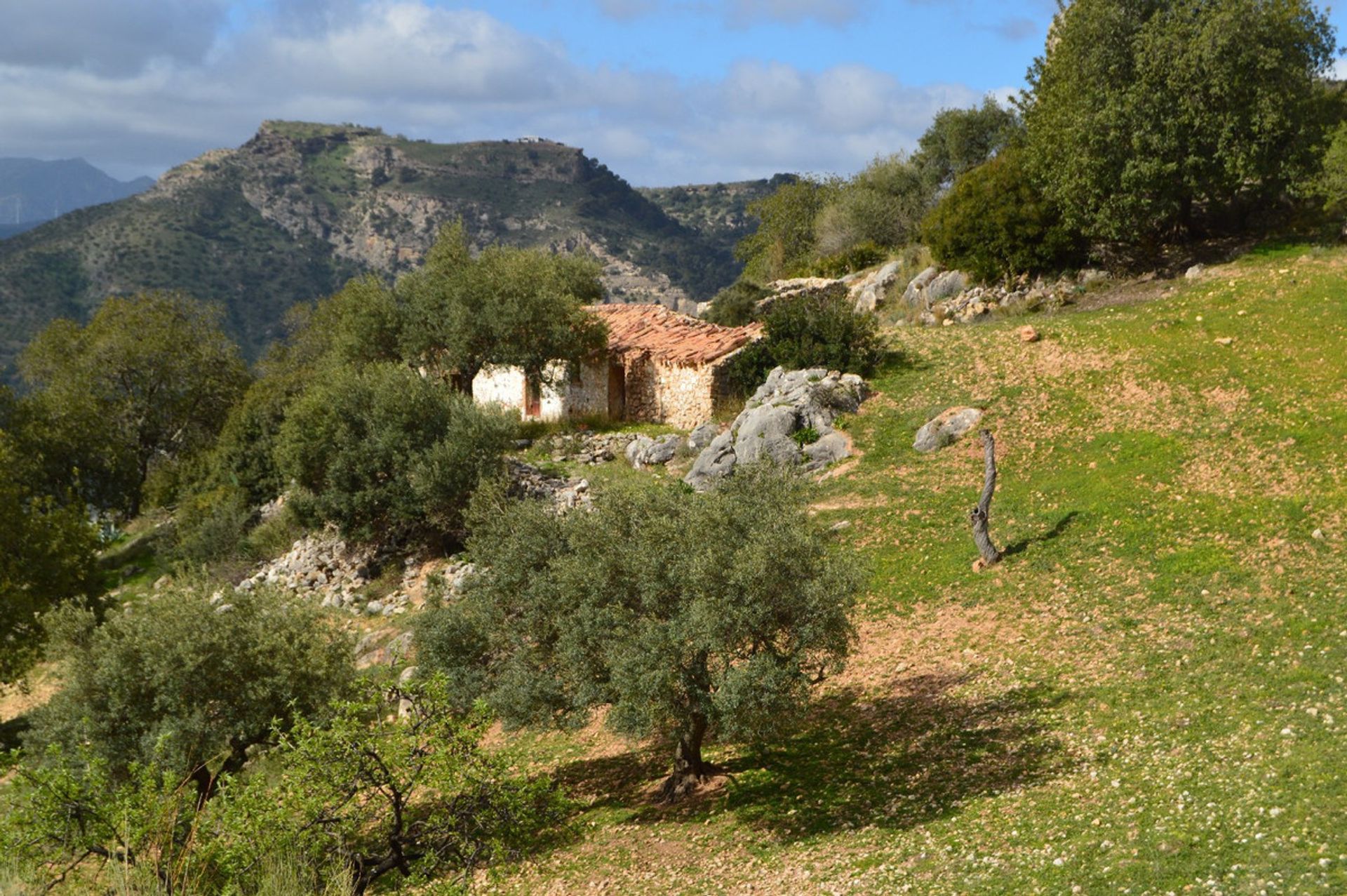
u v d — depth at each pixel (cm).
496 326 4050
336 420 3691
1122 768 1556
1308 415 2670
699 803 1825
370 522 3634
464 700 1883
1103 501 2583
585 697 1727
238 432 4791
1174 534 2361
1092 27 3897
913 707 1984
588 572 1736
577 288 4881
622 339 4312
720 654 1648
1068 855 1328
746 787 1831
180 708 1989
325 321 5919
